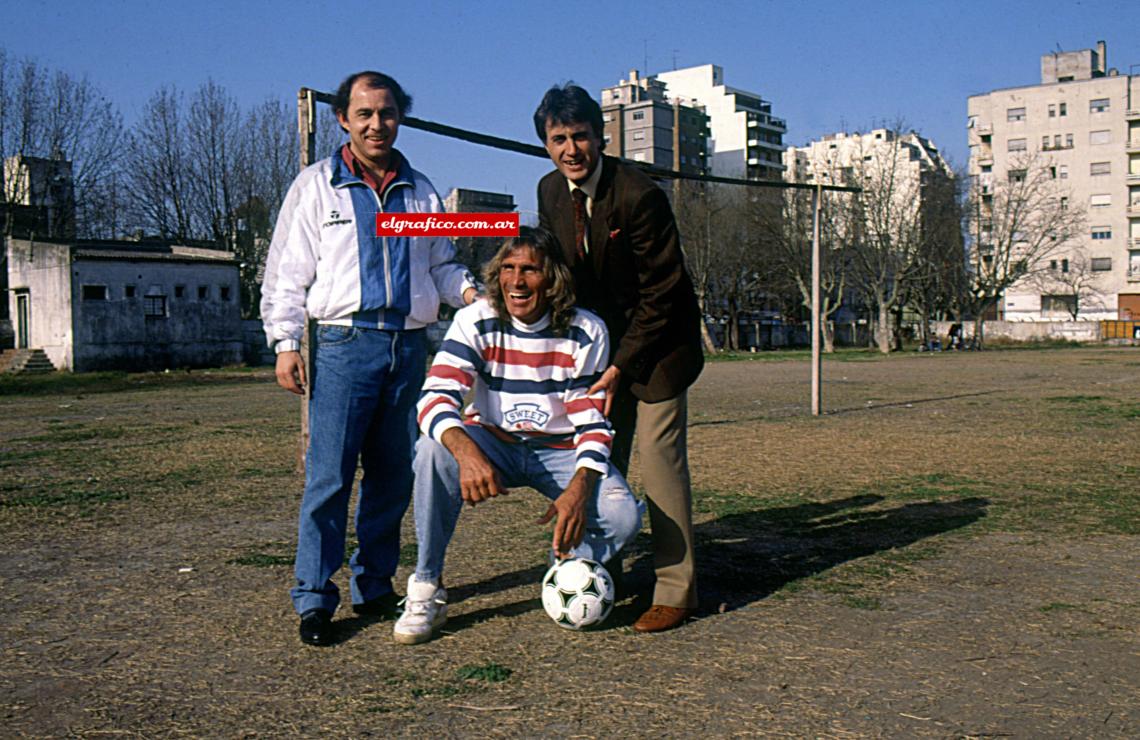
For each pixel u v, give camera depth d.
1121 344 64.38
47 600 4.20
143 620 3.88
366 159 3.68
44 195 41.72
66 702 2.98
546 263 3.43
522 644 3.54
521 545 5.26
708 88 101.69
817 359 14.41
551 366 3.53
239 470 8.72
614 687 3.08
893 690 3.05
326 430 3.61
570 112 3.53
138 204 46.69
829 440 10.88
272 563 4.90
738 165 99.62
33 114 39.47
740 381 24.84
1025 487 7.37
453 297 3.94
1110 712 2.85
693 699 2.97
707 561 4.89
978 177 74.75
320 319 3.64
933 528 5.75
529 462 3.65
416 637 3.54
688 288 3.71
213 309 40.88
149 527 5.95
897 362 38.03
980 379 24.67
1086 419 13.39
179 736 2.71
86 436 12.34
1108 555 5.01
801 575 4.58
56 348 37.28
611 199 3.65
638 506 3.55
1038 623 3.78
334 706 2.93
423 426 3.43
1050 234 69.94
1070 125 76.12
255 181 46.78
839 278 57.12
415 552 5.07
